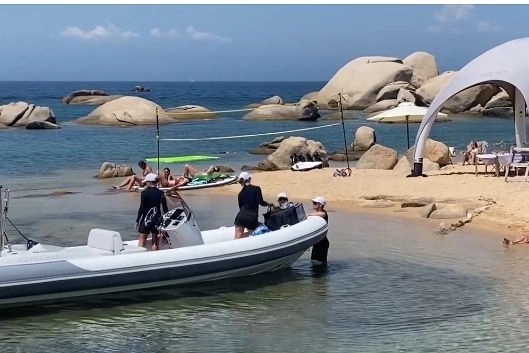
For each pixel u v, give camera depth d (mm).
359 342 9000
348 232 15641
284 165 26125
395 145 37219
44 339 9156
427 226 16188
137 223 11602
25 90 173125
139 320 9883
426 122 21656
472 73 21188
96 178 25344
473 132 45312
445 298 10812
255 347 8867
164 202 11633
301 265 12883
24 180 24812
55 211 18609
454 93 21297
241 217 12297
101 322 9805
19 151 34250
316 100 77750
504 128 48750
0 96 123062
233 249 11477
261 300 10781
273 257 11914
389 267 12688
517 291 11125
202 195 21109
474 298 10789
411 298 10836
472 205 17531
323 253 13008
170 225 11508
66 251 10609
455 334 9250
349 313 10148
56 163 29781
